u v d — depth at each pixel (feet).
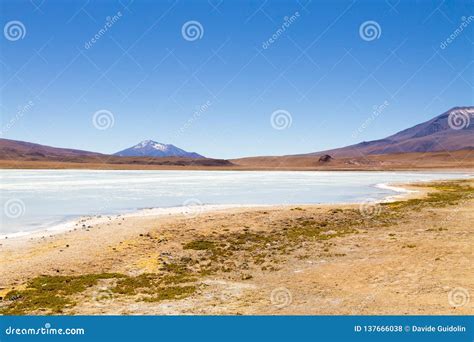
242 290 50.88
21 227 90.07
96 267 61.67
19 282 54.49
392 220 97.04
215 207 123.95
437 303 43.47
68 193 165.78
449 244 68.59
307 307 44.11
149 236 80.89
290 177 324.39
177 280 55.72
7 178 277.44
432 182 238.27
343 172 476.13
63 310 44.96
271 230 89.20
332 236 80.69
